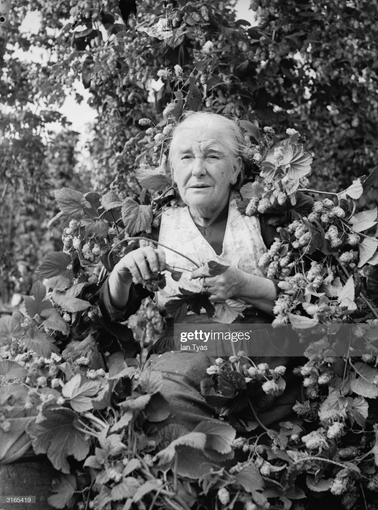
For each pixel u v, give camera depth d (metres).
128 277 2.16
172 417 1.97
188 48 3.63
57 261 2.39
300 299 2.19
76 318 2.34
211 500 1.82
